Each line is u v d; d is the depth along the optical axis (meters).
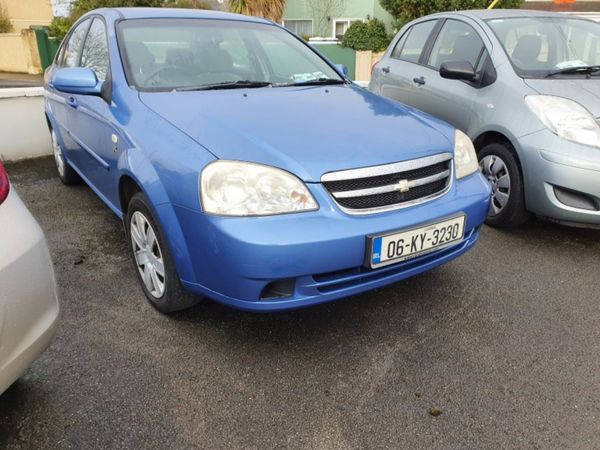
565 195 3.17
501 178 3.57
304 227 1.91
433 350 2.28
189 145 2.12
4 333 1.47
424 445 1.76
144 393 1.99
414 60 4.79
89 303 2.63
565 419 1.88
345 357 2.22
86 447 1.73
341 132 2.26
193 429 1.82
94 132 3.00
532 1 15.15
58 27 16.72
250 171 1.95
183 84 2.81
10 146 5.28
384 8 13.46
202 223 1.96
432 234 2.18
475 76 3.84
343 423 1.85
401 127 2.43
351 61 14.70
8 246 1.49
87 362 2.16
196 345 2.29
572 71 3.65
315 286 1.98
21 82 14.29
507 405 1.95
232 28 3.34
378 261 2.04
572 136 3.09
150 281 2.54
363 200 2.06
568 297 2.74
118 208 2.89
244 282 1.92
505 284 2.88
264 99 2.64
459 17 4.38
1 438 1.76
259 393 2.00
